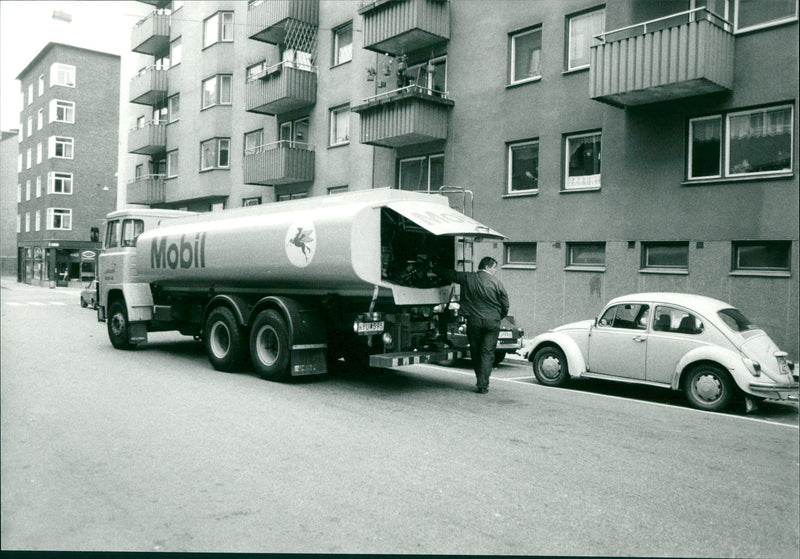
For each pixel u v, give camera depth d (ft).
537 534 13.42
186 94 99.25
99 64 156.66
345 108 71.87
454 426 22.65
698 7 42.52
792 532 13.91
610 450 20.15
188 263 36.55
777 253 39.17
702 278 41.78
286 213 31.86
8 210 183.52
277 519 13.76
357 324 27.61
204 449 18.83
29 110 167.84
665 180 43.75
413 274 29.91
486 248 55.36
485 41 56.03
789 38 38.58
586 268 48.29
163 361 36.81
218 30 92.07
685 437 22.21
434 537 13.07
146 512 14.01
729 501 15.79
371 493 15.51
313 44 75.87
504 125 54.24
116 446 18.93
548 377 33.01
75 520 13.52
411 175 63.62
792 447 21.16
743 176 40.14
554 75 50.70
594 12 48.83
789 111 38.88
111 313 42.52
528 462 18.53
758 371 26.68
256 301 34.32
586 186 49.03
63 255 153.38
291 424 22.11
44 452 18.21
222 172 92.38
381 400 27.02
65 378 30.14
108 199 158.92
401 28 58.23
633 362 29.96
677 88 40.68
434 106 58.03
